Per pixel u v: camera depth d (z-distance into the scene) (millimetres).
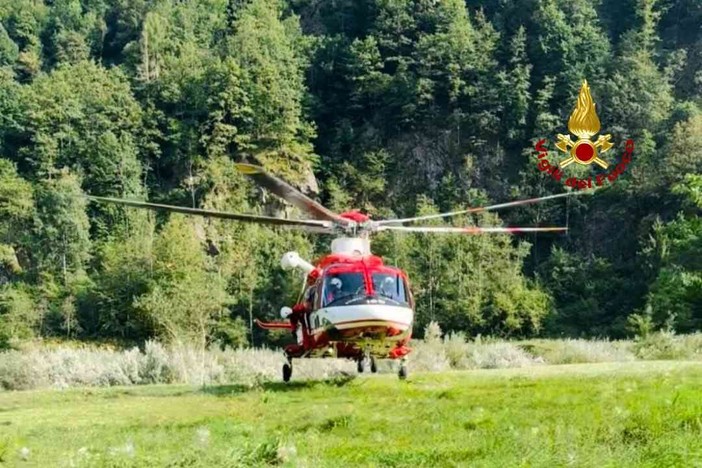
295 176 145625
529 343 41688
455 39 156750
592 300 114750
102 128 147250
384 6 175125
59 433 13203
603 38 164625
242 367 32406
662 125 145125
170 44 175500
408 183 148750
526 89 150875
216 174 140875
